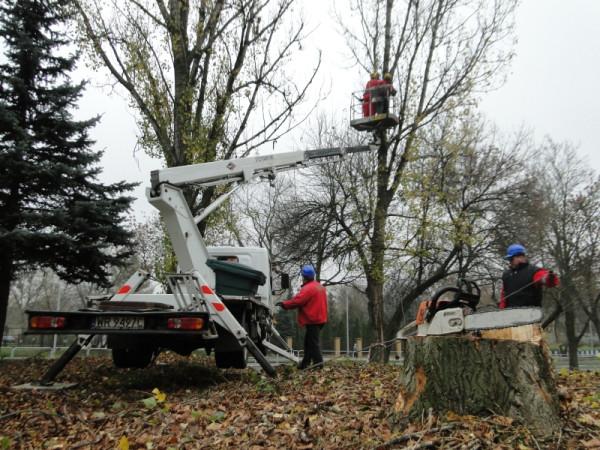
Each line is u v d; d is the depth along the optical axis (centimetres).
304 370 809
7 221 1275
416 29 1814
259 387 652
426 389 420
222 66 1348
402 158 1802
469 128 1833
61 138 1372
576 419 418
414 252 1739
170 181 766
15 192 1301
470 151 1938
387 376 749
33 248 1259
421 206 1738
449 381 414
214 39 1341
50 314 686
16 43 1320
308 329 870
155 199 749
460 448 358
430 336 429
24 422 548
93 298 839
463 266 2012
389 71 1828
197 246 774
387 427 440
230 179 866
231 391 665
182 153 1341
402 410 433
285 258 2181
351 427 441
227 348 738
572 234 2878
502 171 2044
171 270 1320
